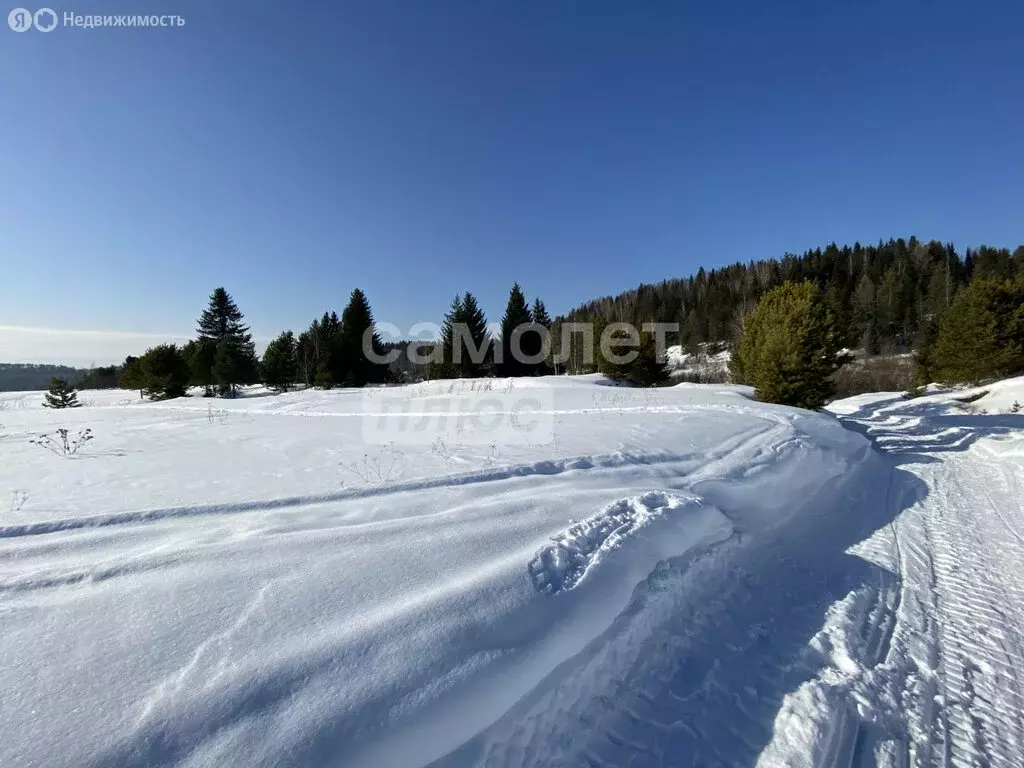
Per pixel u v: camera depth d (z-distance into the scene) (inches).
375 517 159.0
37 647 85.7
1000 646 134.8
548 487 201.2
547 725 94.3
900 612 154.0
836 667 124.8
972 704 112.0
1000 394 743.1
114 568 116.6
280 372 1536.7
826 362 565.3
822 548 204.7
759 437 325.7
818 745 98.0
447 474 212.5
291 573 114.8
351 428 388.5
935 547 209.5
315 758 68.6
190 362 1398.9
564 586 117.3
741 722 105.1
